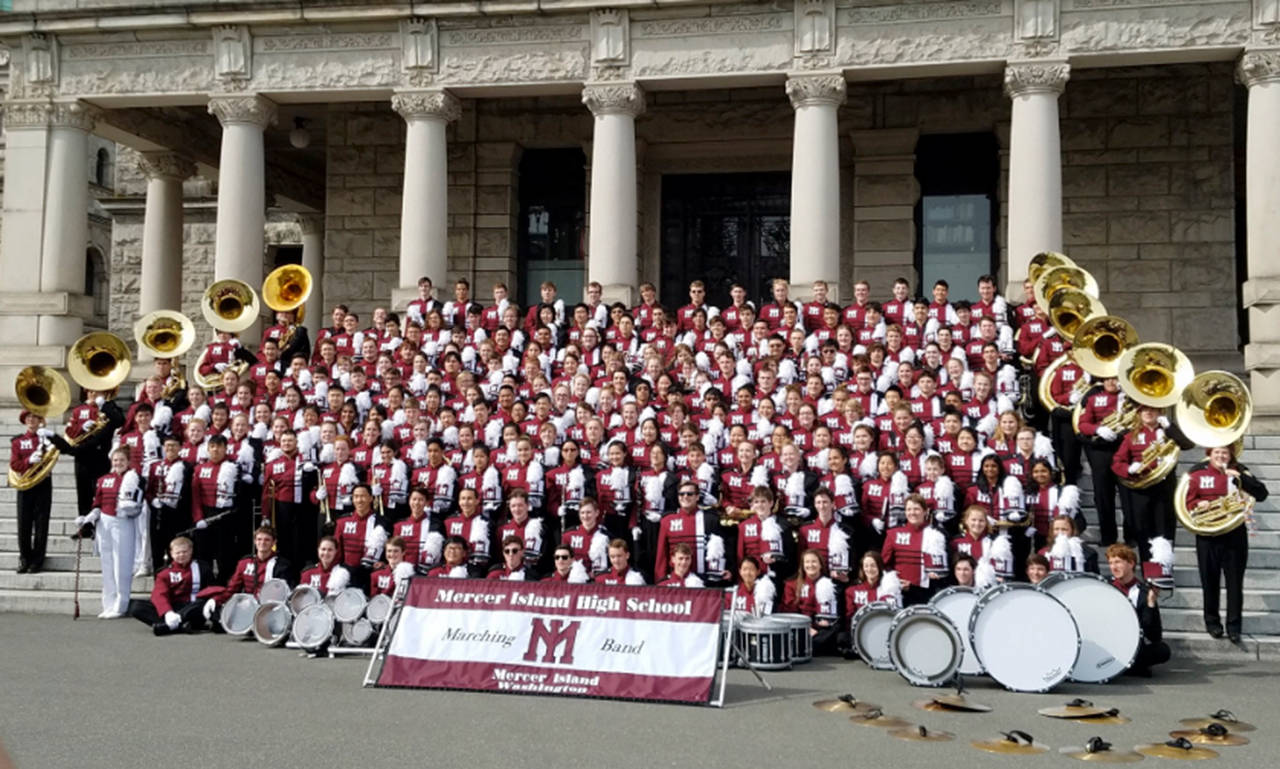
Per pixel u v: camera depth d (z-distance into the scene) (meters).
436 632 11.41
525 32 22.75
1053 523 13.10
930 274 26.58
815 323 19.50
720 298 27.73
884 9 21.56
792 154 27.08
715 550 13.88
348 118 28.59
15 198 24.11
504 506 15.34
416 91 23.00
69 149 24.12
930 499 13.91
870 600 13.20
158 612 14.49
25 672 11.78
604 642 11.04
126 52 23.89
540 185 28.27
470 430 16.19
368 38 23.22
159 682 11.34
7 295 24.05
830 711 10.29
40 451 17.14
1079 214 25.31
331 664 12.52
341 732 9.29
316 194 34.16
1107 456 15.30
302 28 23.34
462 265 27.73
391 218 28.36
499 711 10.23
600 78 22.44
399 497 15.63
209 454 16.27
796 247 21.62
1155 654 12.10
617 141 22.38
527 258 28.27
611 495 15.04
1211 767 8.40
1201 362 24.34
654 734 9.38
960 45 21.30
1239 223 28.56
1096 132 25.30
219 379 20.61
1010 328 18.69
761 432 16.14
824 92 21.66
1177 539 15.66
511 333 19.59
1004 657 11.27
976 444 14.70
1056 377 17.06
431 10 22.66
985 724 9.80
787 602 13.62
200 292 36.31
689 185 28.08
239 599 14.25
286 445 16.27
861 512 14.51
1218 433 13.69
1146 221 25.02
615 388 17.08
